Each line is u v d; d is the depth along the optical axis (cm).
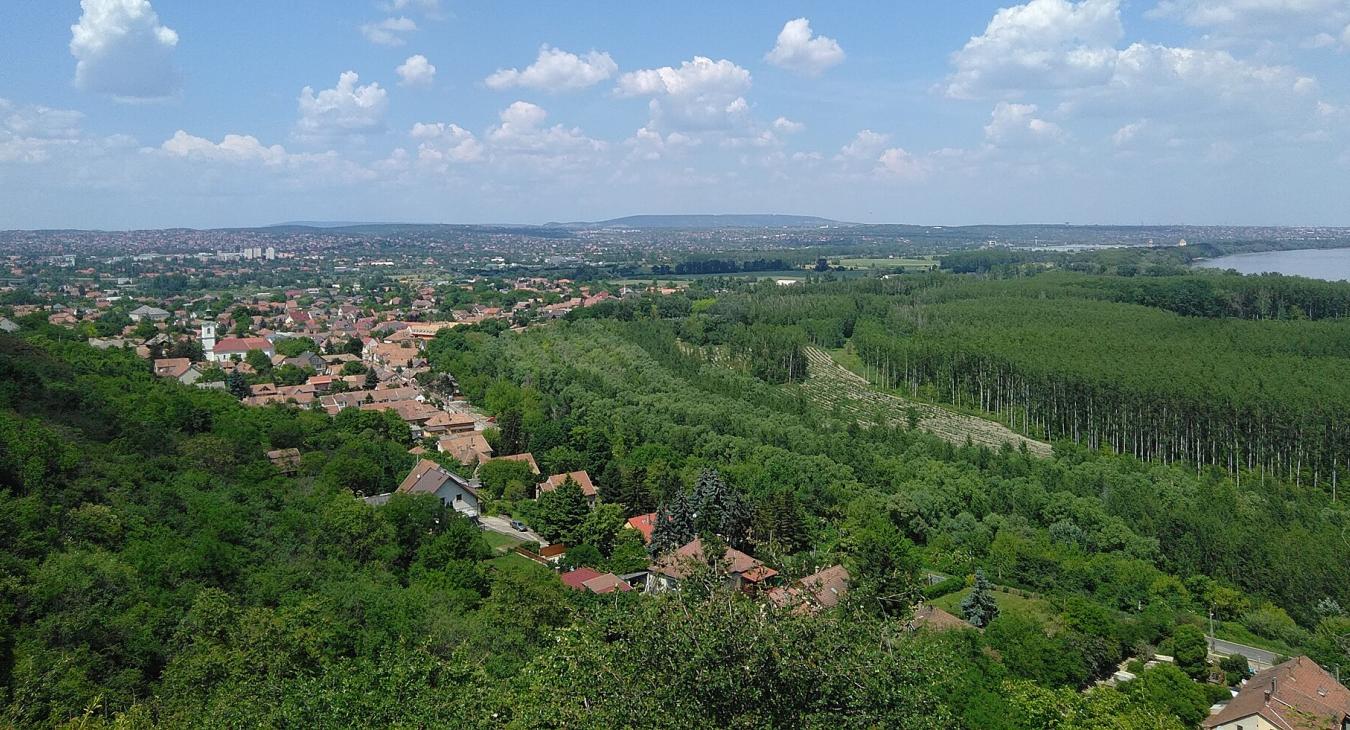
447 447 14525
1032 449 16838
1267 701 6694
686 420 15875
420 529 9112
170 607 5903
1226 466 15588
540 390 18662
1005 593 9894
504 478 13062
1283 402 15350
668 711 3244
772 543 5850
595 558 9819
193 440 10388
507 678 5266
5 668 4688
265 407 14500
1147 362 18962
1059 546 10950
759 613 3525
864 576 5650
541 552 10319
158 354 19750
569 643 3734
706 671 3281
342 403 17262
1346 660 8438
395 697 4388
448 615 6700
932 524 11856
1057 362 19025
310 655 5438
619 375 19150
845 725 3275
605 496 11969
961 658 6525
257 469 10200
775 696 3278
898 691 3438
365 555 8256
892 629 3775
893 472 13350
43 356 11900
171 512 7681
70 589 5516
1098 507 12025
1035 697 5956
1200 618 9362
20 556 5859
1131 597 9669
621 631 3612
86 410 10075
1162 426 16062
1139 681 7419
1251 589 10175
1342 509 12875
